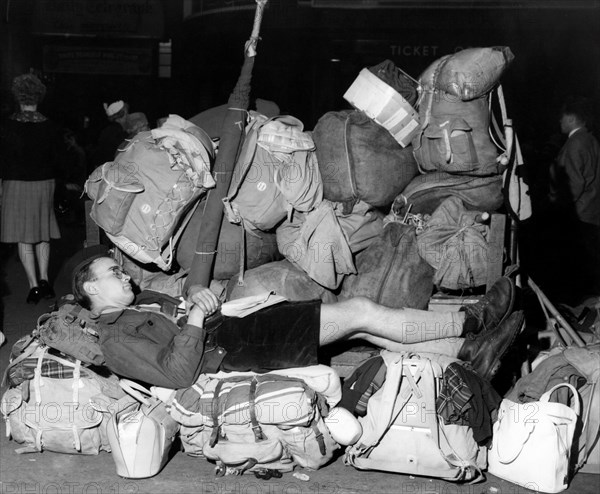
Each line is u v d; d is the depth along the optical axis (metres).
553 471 4.07
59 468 4.30
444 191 4.78
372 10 12.08
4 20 15.81
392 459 4.17
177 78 15.42
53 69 16.23
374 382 4.25
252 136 4.71
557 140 10.30
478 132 4.67
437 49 12.05
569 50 11.77
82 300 4.35
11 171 7.47
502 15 11.71
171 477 4.22
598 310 5.28
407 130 4.69
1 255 10.27
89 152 13.48
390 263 4.71
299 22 12.33
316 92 12.59
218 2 12.93
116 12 15.56
